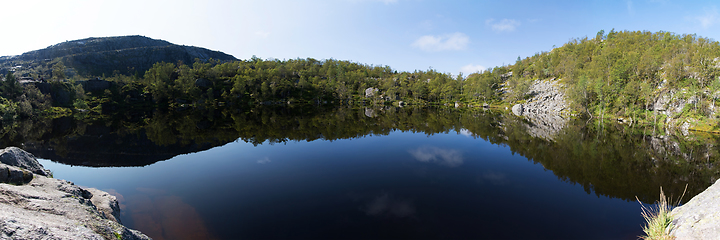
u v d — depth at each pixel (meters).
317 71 170.00
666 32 103.88
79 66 195.62
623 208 14.07
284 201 14.51
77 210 7.87
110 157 25.59
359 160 23.81
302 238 10.73
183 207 13.70
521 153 27.53
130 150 28.98
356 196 15.23
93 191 12.32
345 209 13.44
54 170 20.75
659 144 33.62
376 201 14.52
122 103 99.62
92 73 193.88
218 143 32.41
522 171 20.86
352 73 164.50
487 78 129.38
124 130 44.47
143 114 75.31
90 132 42.50
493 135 39.78
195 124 52.25
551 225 12.06
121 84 109.75
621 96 64.81
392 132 41.94
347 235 10.91
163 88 104.06
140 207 13.58
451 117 70.19
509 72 162.00
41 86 86.06
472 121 60.06
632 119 59.50
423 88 140.00
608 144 33.31
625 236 11.15
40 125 51.88
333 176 19.05
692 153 28.56
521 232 11.38
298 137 36.78
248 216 12.65
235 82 117.62
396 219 12.45
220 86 123.19
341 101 128.00
